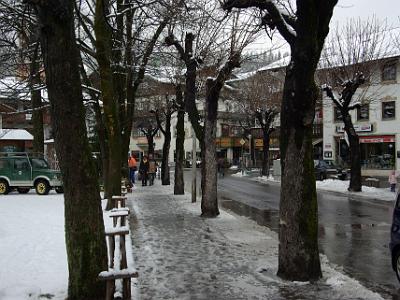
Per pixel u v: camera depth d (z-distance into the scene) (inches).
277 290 272.5
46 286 265.6
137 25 816.9
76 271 239.1
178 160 971.3
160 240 435.5
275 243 421.4
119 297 244.1
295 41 294.7
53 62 233.1
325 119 1876.2
